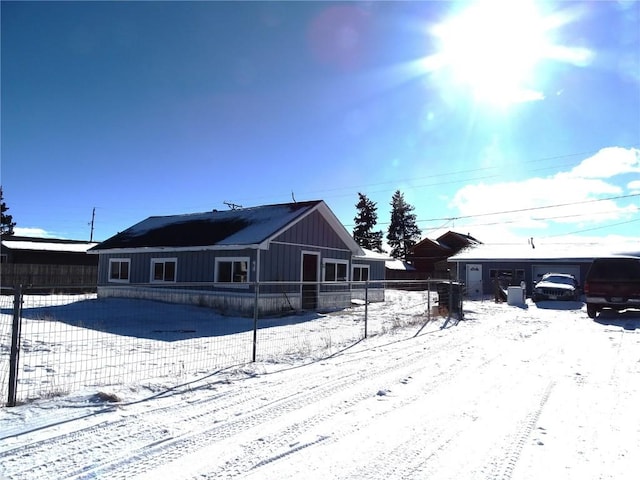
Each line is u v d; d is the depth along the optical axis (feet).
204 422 17.29
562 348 33.71
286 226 61.77
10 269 100.01
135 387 21.85
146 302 68.69
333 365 27.76
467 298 101.96
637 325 47.78
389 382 23.58
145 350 32.58
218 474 13.01
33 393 20.94
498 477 13.00
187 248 64.85
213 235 65.98
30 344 33.63
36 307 62.64
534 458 14.25
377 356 30.76
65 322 47.75
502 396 21.07
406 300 94.22
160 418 17.63
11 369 19.12
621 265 55.36
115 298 76.18
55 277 106.22
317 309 65.92
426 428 16.89
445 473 13.25
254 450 14.74
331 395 21.11
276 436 15.97
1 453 14.21
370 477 12.98
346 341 37.37
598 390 22.03
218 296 61.57
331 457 14.28
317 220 68.74
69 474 12.88
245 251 59.11
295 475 13.04
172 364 27.86
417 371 26.14
